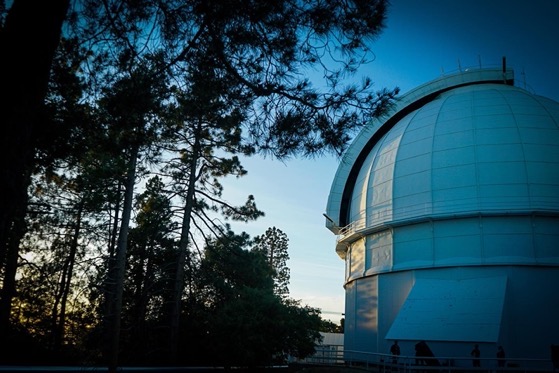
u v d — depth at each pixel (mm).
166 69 9336
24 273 23234
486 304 25875
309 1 8156
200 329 23812
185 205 24344
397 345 24969
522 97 33250
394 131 36406
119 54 9000
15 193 4535
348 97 8562
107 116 10852
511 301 26312
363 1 7766
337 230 39781
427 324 26125
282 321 21406
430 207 29828
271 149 9297
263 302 22047
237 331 20859
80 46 9023
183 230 23516
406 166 32219
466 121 31672
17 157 4578
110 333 20891
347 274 37250
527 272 26812
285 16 8164
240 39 8352
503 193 28406
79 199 24672
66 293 24859
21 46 4727
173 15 8586
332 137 8609
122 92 9219
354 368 23688
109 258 22312
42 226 23562
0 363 18516
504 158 29312
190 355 23469
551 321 25750
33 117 4840
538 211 27328
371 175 34969
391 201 32000
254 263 27391
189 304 25672
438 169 30531
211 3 7855
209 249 26938
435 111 34062
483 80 38062
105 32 8688
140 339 23016
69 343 24000
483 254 27672
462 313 25875
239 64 8969
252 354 20406
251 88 8961
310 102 8734
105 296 22578
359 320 33000
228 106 9898
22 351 20125
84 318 24203
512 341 25469
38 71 4828
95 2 8305
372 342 31125
